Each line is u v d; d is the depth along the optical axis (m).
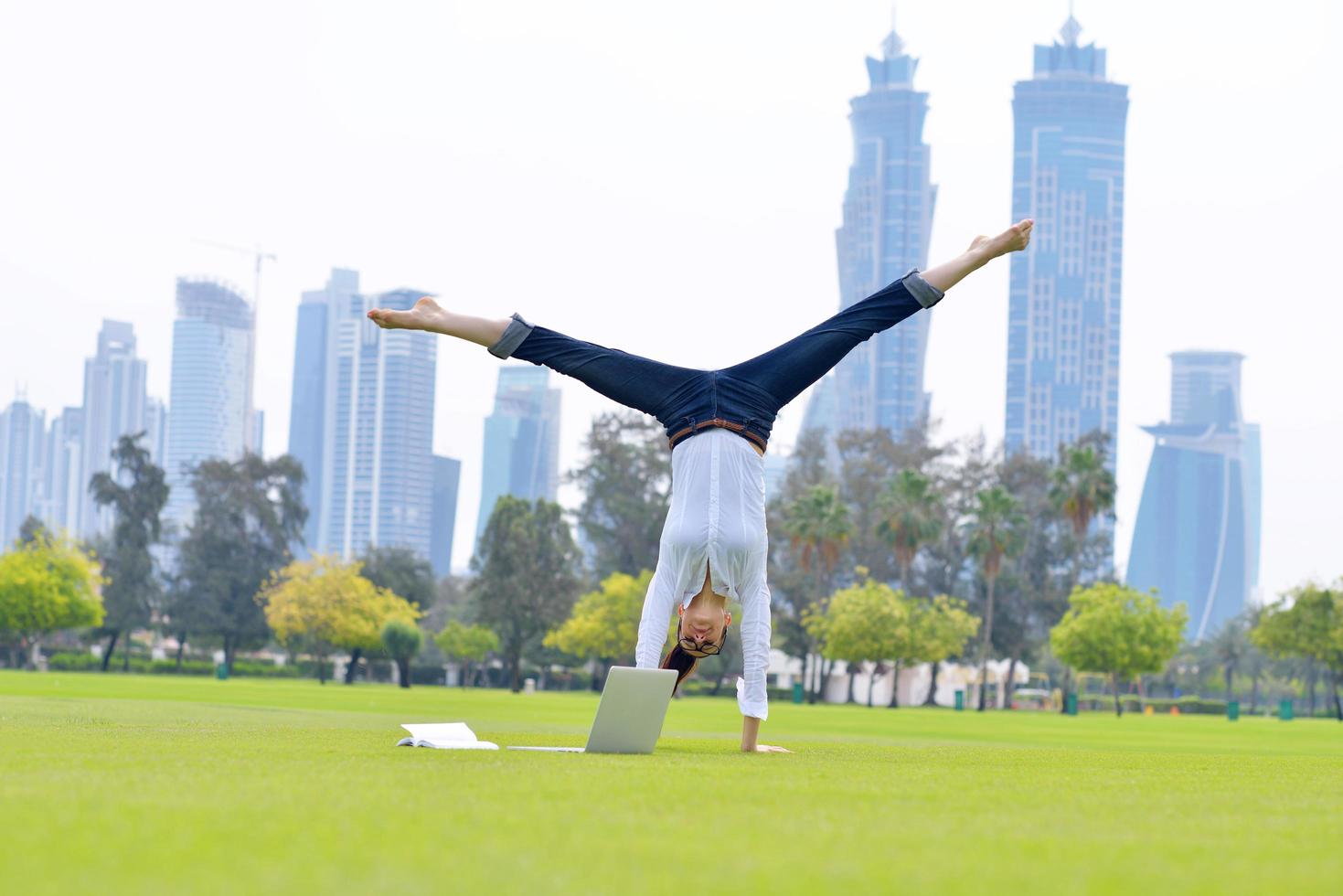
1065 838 3.97
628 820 4.09
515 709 32.44
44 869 3.11
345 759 6.18
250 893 2.86
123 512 91.50
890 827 4.11
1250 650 139.12
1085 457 82.50
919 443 105.56
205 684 52.44
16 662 83.50
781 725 27.12
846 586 100.12
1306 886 3.22
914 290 9.58
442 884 3.01
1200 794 5.61
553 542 83.81
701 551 8.75
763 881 3.14
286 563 95.62
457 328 9.52
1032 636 101.75
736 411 9.09
